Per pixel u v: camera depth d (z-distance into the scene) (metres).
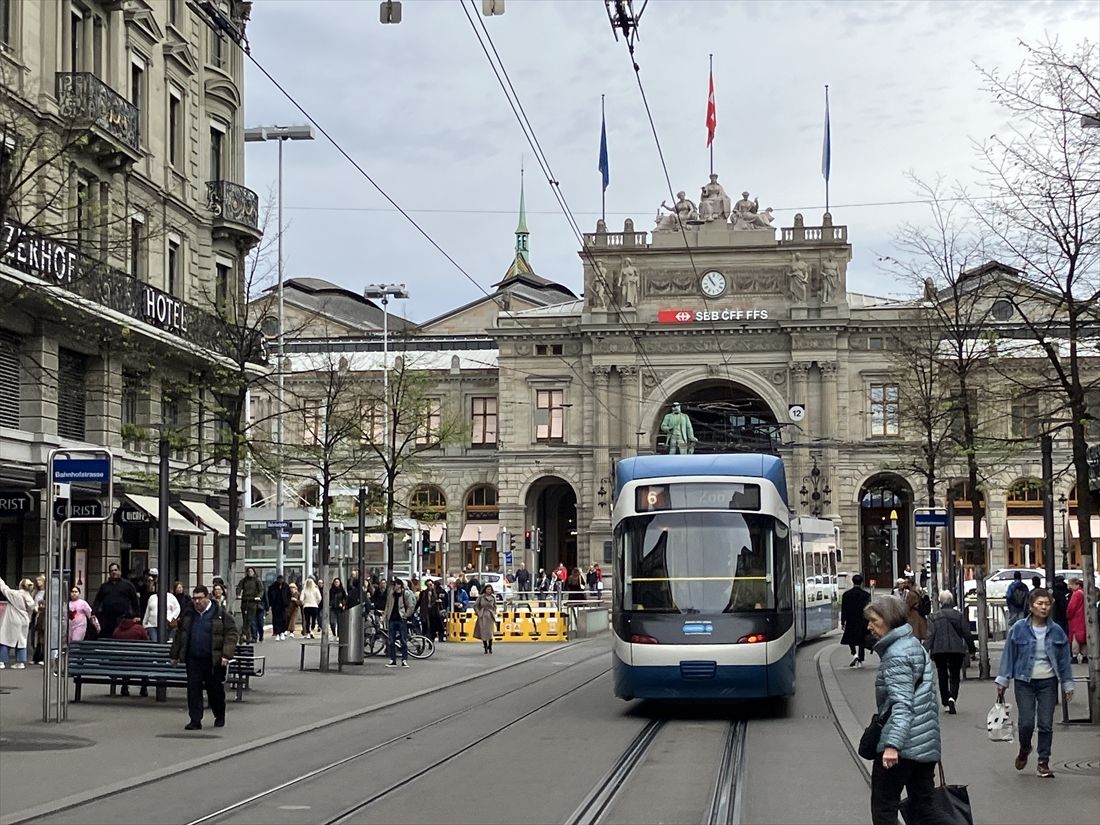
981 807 14.52
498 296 120.12
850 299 96.88
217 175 48.38
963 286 35.94
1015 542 88.62
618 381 93.00
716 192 92.88
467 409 98.56
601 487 92.31
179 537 45.72
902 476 89.81
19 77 31.75
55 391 36.09
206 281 46.47
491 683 33.09
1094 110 22.38
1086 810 14.31
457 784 16.33
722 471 25.16
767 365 91.31
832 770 17.58
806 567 47.03
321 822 13.67
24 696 26.42
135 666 25.27
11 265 31.11
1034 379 38.25
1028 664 16.72
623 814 14.25
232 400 43.03
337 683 31.78
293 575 57.78
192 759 18.25
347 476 56.38
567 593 61.44
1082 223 23.36
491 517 98.19
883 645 10.63
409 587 43.47
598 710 26.09
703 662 23.81
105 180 38.09
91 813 14.20
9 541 35.81
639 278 93.12
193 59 45.78
